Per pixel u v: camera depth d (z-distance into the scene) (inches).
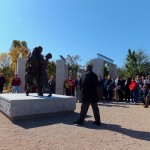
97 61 847.7
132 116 471.5
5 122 397.4
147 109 582.9
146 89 732.0
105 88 810.2
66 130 344.2
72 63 1802.4
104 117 454.9
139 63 2212.1
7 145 269.0
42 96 491.2
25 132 330.3
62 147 265.3
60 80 888.9
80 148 263.1
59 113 471.8
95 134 324.2
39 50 500.1
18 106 414.3
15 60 2308.1
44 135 315.3
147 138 308.3
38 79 502.9
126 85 797.9
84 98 378.6
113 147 268.7
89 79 377.4
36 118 431.5
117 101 788.0
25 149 255.3
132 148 266.1
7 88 1536.7
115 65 999.0
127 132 338.0
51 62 1742.1
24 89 898.1
